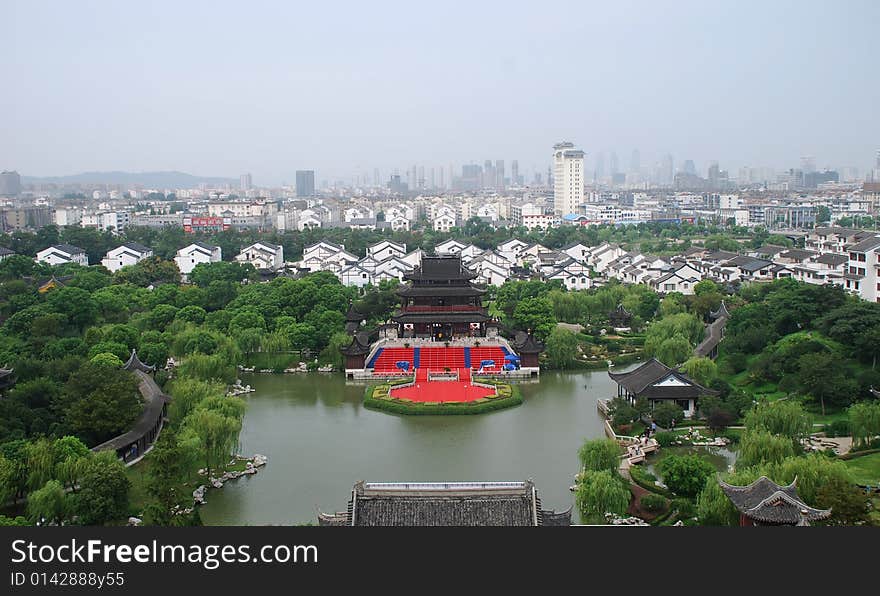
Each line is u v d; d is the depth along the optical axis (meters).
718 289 182.50
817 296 127.62
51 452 72.81
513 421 105.31
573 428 101.81
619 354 144.88
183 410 94.88
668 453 90.38
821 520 57.75
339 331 142.75
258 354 137.75
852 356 111.19
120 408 88.50
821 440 89.69
